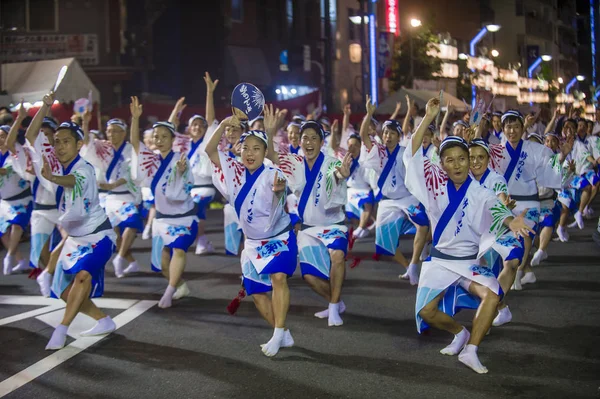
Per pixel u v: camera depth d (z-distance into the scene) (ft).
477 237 16.79
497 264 20.57
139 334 20.34
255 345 19.08
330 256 20.92
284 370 16.96
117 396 15.47
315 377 16.42
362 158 28.02
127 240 28.91
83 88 59.00
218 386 15.97
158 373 16.92
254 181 18.06
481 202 16.40
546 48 200.54
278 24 100.68
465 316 21.90
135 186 28.99
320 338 19.60
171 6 86.74
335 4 111.24
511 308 22.33
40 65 59.67
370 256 32.73
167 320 21.90
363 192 35.55
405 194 26.32
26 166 26.55
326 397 15.16
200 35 87.81
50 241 27.25
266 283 18.60
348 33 114.42
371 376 16.39
